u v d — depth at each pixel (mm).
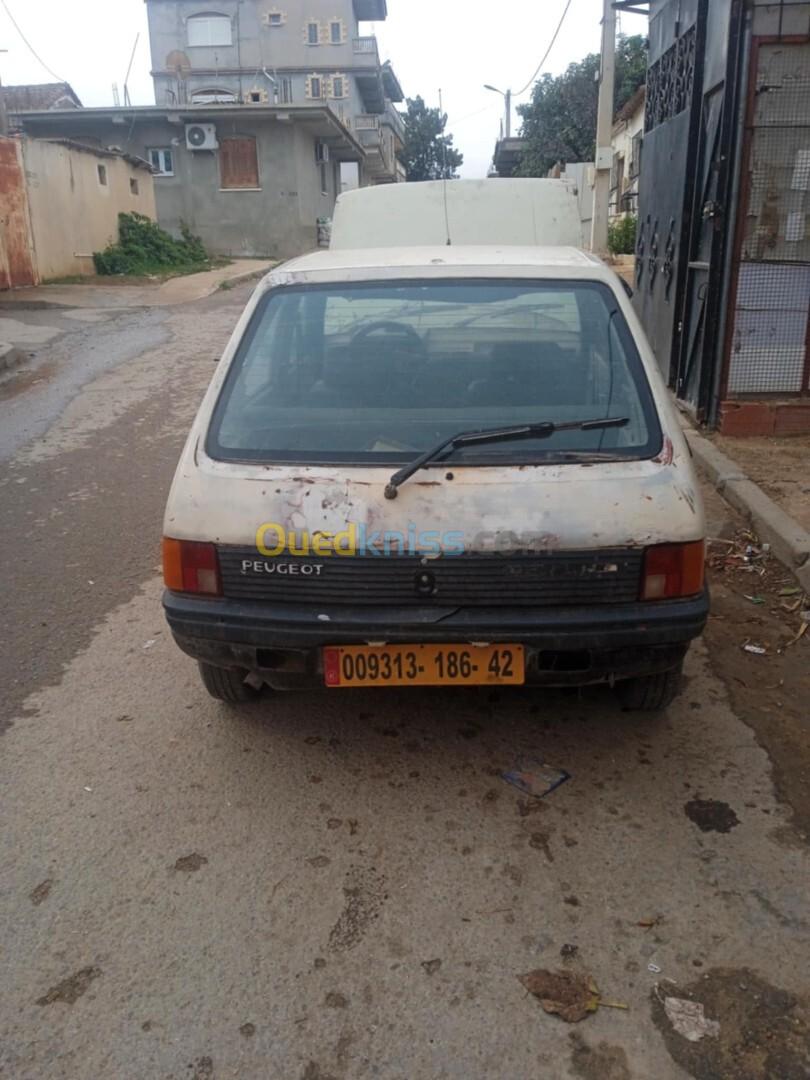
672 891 2666
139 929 2568
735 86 6527
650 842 2867
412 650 2895
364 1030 2248
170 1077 2139
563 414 3068
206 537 2928
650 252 9188
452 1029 2244
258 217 27938
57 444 7801
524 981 2375
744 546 5184
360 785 3188
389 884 2723
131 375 10633
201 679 3832
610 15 16406
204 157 27547
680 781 3166
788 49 6383
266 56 47688
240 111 26375
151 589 4871
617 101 30141
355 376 3250
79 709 3711
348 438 3039
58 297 17141
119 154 22375
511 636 2807
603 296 3387
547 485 2844
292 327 3396
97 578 5023
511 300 3375
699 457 6602
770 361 7098
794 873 2725
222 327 14164
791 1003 2293
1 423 8570
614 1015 2271
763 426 7090
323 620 2848
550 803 3066
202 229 28094
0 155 17359
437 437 3014
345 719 3602
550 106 31719
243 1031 2252
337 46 47375
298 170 27594
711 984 2354
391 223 6223
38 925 2588
